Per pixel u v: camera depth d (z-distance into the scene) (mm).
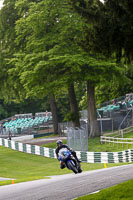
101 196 24172
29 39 111125
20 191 36500
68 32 103188
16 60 123562
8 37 134875
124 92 165000
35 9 110625
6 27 136625
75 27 101375
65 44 105125
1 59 135250
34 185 42250
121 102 129000
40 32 110125
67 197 27969
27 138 161750
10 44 133125
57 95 163750
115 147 100625
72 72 103938
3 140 139875
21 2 118438
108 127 126312
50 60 103750
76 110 128500
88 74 103875
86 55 102375
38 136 165250
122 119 125500
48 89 106688
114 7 29656
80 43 34188
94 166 81438
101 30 31062
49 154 110500
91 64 99188
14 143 130750
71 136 101188
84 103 198000
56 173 75875
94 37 31922
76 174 56000
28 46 110688
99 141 111875
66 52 104062
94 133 120000
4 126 171125
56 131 165875
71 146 101375
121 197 23141
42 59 108938
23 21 112500
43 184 41812
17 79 131500
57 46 104062
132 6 28969
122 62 32750
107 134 120812
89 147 107000
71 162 49688
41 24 105688
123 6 29078
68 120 127250
